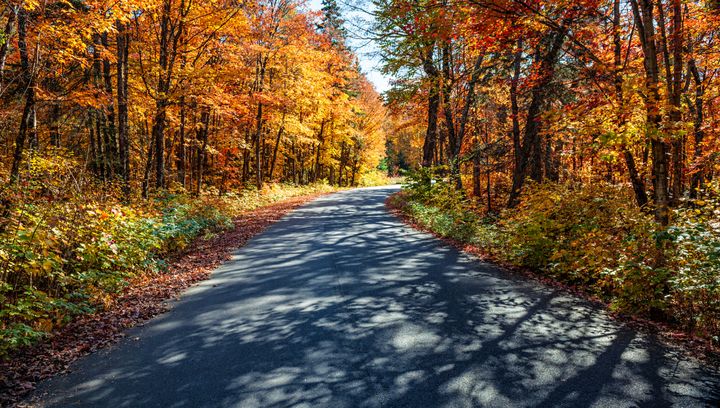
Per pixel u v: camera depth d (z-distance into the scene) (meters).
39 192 9.17
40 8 8.83
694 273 4.94
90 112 14.30
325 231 13.02
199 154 24.44
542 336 4.82
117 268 7.57
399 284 7.07
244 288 7.09
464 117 17.72
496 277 7.51
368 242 11.05
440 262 8.71
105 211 7.54
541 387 3.68
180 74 14.67
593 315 5.53
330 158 43.00
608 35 9.91
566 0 7.71
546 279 7.38
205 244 11.13
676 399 3.46
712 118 11.46
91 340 5.04
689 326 4.98
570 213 8.05
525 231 8.08
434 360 4.23
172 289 7.18
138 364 4.34
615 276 5.89
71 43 9.26
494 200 26.12
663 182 5.93
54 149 12.05
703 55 11.10
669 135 5.89
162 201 13.01
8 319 5.15
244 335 5.03
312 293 6.65
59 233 6.20
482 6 7.30
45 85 12.73
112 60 10.56
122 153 13.91
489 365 4.11
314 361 4.27
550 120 7.99
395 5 9.17
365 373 3.99
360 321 5.38
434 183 17.55
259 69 22.92
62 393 3.79
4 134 10.54
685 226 5.30
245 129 26.12
